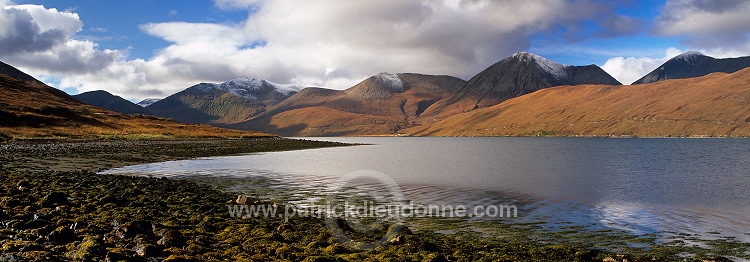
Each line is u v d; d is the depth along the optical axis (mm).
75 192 22547
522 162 65188
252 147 93125
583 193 29703
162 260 10602
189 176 38688
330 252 13016
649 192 30500
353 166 51719
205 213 18719
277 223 17203
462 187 32750
